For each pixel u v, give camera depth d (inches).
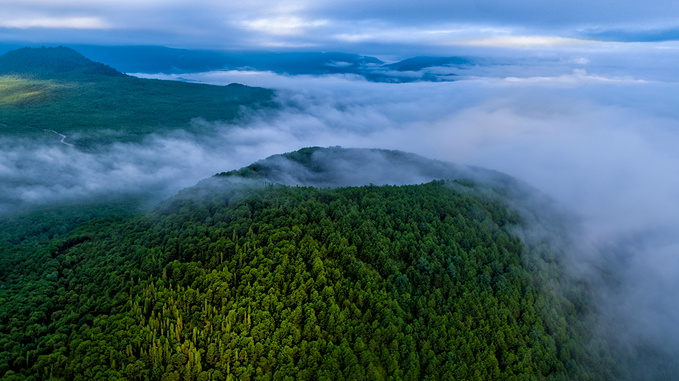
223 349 3922.2
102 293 4507.9
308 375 3900.1
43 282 4771.2
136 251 5000.0
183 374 3777.1
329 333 4188.0
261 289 4375.0
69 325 4097.0
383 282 4712.1
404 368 4124.0
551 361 4682.6
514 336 4724.4
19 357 3764.8
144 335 3934.5
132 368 3686.0
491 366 4345.5
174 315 4111.7
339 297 4473.4
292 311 4237.2
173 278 4515.3
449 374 4153.5
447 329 4515.3
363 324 4242.1
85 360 3663.9
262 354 3966.5
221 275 4451.3
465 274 5157.5
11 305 4399.6
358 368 3902.6
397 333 4247.0
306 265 4766.2
